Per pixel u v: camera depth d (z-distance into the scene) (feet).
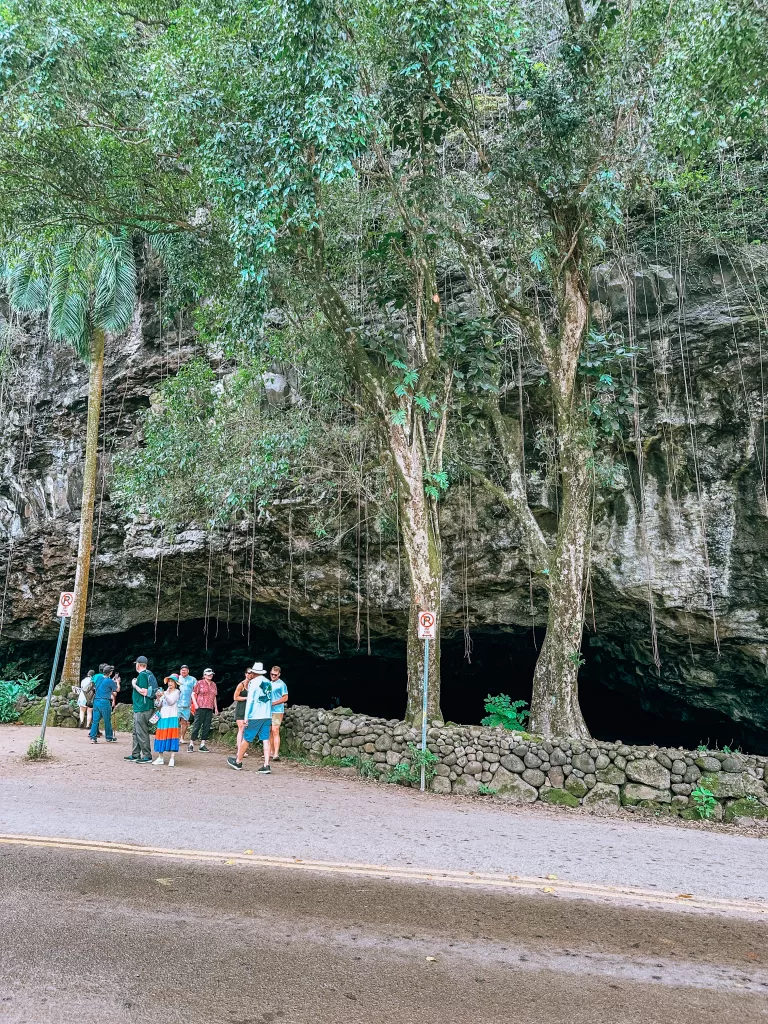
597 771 29.91
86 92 35.96
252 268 31.58
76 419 68.69
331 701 79.97
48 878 16.80
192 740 39.99
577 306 36.60
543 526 50.75
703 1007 12.05
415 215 37.37
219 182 32.12
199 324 46.21
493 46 32.12
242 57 33.68
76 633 55.52
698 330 44.93
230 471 43.14
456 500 51.96
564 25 37.86
